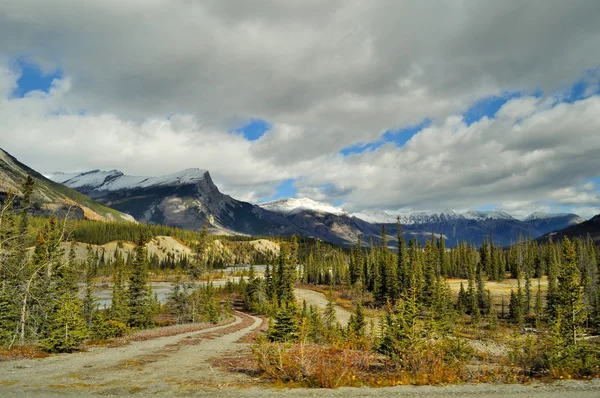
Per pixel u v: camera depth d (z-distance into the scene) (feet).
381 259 429.38
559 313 132.05
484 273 502.38
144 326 202.69
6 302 113.70
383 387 48.21
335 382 49.01
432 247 517.55
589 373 57.26
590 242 562.66
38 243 141.49
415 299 74.74
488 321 266.57
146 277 215.31
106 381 51.57
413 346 59.31
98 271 511.40
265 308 307.58
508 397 43.39
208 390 46.29
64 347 80.79
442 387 48.32
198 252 418.51
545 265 510.58
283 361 55.67
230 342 120.47
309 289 473.26
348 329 123.13
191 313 240.12
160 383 50.49
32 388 46.14
